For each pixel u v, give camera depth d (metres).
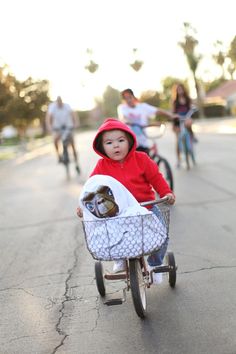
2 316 4.88
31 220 9.20
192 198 9.62
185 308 4.63
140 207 4.27
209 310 4.54
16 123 40.94
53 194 12.03
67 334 4.36
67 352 4.05
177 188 10.84
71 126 15.18
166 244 4.70
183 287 5.13
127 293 5.12
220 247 6.40
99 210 4.21
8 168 20.89
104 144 4.52
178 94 13.95
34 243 7.51
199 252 6.25
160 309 4.66
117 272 4.70
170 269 4.68
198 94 62.50
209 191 10.22
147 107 10.05
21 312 4.93
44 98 39.81
